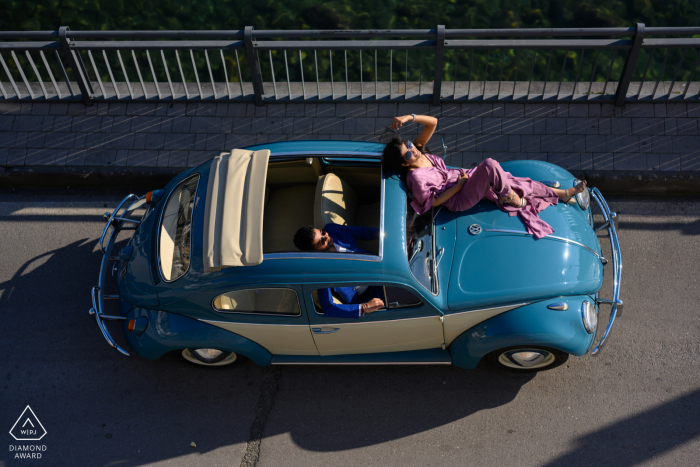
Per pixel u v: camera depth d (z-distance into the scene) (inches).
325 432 210.1
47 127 295.7
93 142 289.4
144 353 203.3
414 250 189.6
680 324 224.5
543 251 191.6
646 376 213.0
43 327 243.3
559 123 277.0
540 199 205.0
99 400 222.7
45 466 206.7
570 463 196.4
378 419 211.6
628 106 279.0
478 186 194.5
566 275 187.6
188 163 279.9
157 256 197.6
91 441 212.5
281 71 367.2
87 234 270.8
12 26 383.2
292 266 174.1
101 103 303.4
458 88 298.5
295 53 370.9
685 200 259.6
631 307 230.5
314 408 215.9
